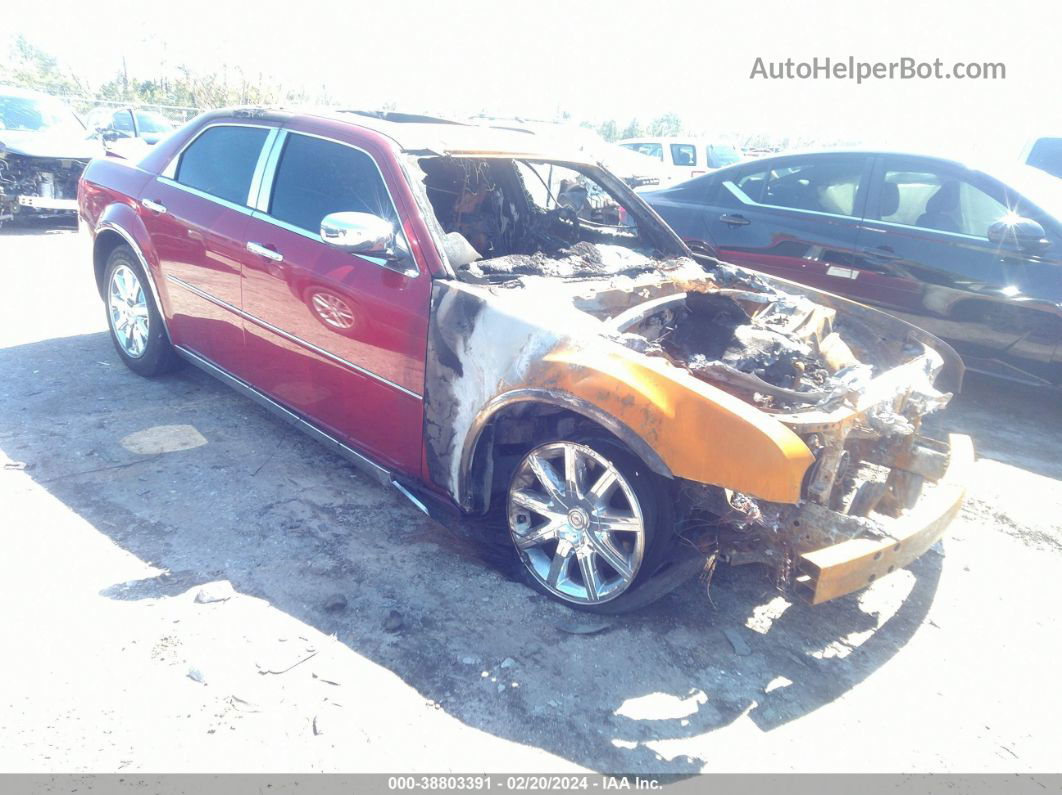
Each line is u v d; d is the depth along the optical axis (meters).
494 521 3.44
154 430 4.16
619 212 4.59
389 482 3.41
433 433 3.14
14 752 2.15
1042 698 2.80
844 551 2.53
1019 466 4.81
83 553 3.06
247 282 3.76
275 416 4.49
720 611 3.12
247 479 3.75
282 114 3.86
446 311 3.02
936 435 4.94
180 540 3.21
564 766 2.30
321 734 2.31
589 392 2.70
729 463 2.50
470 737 2.37
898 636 3.09
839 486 3.03
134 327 4.74
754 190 6.26
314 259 3.41
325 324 3.42
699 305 3.60
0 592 2.78
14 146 9.16
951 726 2.62
